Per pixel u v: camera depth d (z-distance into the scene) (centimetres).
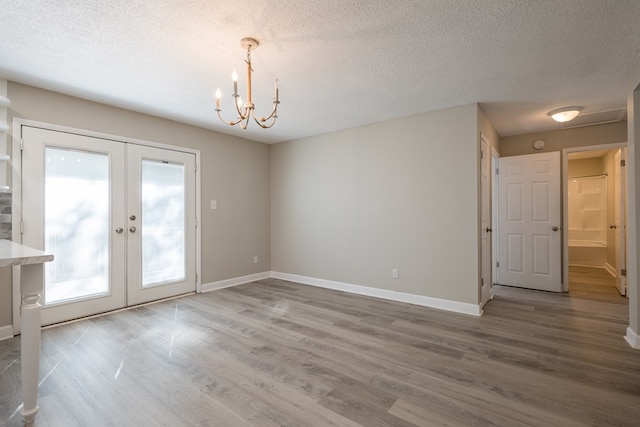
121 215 345
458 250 340
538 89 296
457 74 265
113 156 338
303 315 327
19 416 164
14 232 275
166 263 388
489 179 388
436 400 178
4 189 266
